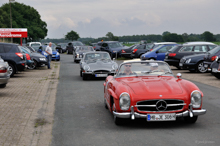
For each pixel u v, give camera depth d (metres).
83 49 30.48
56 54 32.53
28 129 6.09
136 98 5.82
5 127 6.19
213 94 10.13
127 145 5.00
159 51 23.19
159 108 5.86
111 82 6.92
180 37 128.75
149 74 7.18
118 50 33.66
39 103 8.95
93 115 7.37
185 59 17.94
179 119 6.77
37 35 100.75
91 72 14.67
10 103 8.83
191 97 5.91
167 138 5.33
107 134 5.69
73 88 12.19
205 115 7.14
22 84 13.41
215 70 14.13
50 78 16.08
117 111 6.01
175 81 6.54
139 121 6.65
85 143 5.17
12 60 16.17
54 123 6.62
